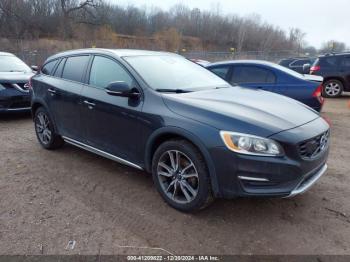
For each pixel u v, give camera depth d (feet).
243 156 10.11
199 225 11.19
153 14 187.11
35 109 19.26
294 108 12.62
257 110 11.55
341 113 31.68
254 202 12.66
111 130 13.88
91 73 15.28
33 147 19.27
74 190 13.73
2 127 24.21
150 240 10.42
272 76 23.72
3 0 136.87
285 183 10.29
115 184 14.25
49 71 18.17
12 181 14.56
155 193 13.41
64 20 148.25
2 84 25.23
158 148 12.10
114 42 143.54
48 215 11.78
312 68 44.14
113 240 10.40
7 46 88.02
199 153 11.00
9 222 11.33
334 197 13.24
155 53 15.92
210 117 10.89
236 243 10.30
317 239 10.53
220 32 187.01
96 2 151.74
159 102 12.18
